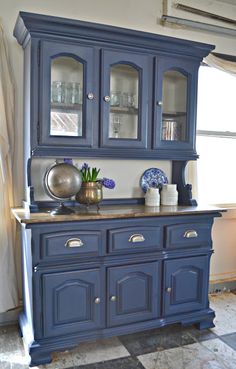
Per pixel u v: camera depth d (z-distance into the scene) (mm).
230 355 1956
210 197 2953
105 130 2080
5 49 2137
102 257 1920
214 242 2965
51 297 1812
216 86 2900
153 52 2174
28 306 1949
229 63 2779
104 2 2402
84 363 1857
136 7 2504
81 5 2338
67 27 1879
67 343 1854
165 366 1845
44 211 2014
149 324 2061
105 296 1943
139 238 1987
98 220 1871
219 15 2799
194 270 2189
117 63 2082
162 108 2262
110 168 2436
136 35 2041
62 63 2002
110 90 2094
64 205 2121
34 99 1893
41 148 1921
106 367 1827
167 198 2410
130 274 1997
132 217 1959
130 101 2217
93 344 2055
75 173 1963
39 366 1816
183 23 2629
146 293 2051
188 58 2285
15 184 2238
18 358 1883
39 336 1808
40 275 1784
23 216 1825
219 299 2762
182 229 2119
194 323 2221
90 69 2004
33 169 2193
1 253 2156
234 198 3049
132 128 2221
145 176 2529
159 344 2064
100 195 2107
